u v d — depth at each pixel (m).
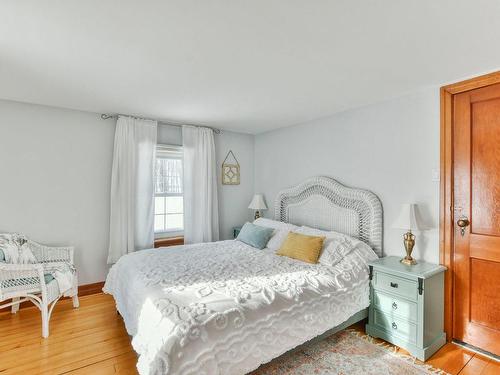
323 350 2.26
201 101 3.02
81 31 1.67
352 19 1.54
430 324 2.23
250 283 2.09
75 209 3.38
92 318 2.80
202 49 1.89
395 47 1.85
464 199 2.37
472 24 1.58
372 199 2.95
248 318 1.72
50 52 1.93
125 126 3.58
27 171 3.11
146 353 1.58
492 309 2.21
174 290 1.92
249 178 4.82
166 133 4.02
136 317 1.92
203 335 1.53
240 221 4.73
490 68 2.17
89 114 3.46
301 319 1.99
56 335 2.47
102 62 2.09
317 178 3.56
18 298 2.92
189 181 4.05
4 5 1.40
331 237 2.93
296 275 2.31
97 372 1.99
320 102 3.03
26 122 3.10
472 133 2.33
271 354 1.79
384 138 2.94
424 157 2.61
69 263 3.08
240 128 4.35
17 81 2.46
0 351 2.23
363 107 3.15
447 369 2.04
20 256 2.71
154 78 2.39
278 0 1.38
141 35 1.71
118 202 3.54
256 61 2.07
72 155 3.36
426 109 2.61
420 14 1.49
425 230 2.50
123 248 3.53
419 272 2.22
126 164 3.58
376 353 2.22
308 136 3.83
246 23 1.58
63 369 2.01
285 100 2.96
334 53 1.95
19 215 3.07
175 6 1.43
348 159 3.30
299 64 2.12
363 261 2.62
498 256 2.18
